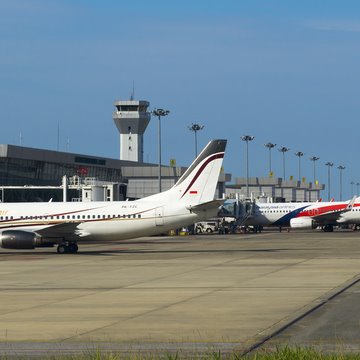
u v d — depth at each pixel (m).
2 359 47.66
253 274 105.50
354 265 120.81
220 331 57.38
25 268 121.25
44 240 159.50
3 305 74.19
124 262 133.00
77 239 161.88
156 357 47.19
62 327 60.41
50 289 89.12
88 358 46.44
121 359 47.09
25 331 58.69
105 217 161.38
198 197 161.88
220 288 87.56
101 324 61.62
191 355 48.09
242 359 44.88
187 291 84.88
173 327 59.62
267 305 71.69
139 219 161.00
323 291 83.06
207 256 147.38
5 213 164.25
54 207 163.88
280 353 43.84
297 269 113.44
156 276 104.38
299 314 65.25
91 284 94.44
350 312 66.44
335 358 42.72
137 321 62.91
